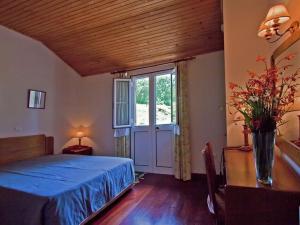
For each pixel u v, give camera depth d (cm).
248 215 101
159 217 241
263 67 225
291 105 140
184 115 387
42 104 411
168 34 347
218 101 373
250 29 231
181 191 324
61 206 184
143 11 302
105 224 227
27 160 343
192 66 396
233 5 239
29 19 329
